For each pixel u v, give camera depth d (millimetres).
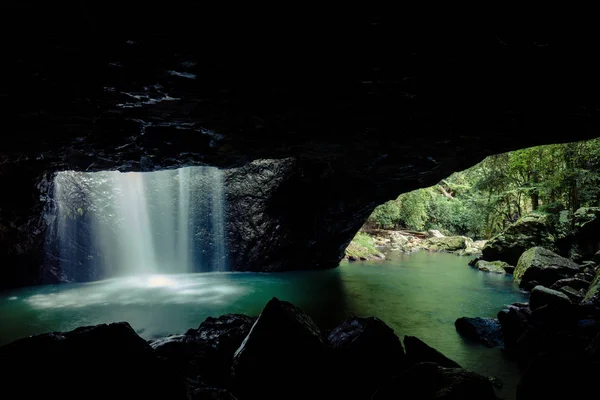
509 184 20359
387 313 9281
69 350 3504
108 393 3164
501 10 2775
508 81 3928
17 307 9797
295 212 15570
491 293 11734
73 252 13711
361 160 8289
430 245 27328
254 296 11320
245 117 5277
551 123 5246
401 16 2867
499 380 5273
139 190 15609
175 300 10758
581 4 2666
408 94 4297
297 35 3113
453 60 3480
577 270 11852
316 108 4809
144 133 6078
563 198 16672
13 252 11695
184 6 2744
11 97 4285
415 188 12336
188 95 4348
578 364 4027
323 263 17234
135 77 3830
